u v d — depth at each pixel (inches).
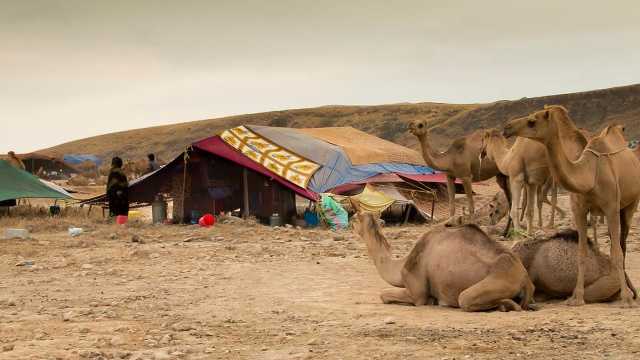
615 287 381.4
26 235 774.5
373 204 928.9
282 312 389.1
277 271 544.1
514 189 729.6
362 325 344.5
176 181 1000.2
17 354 301.6
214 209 988.6
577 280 378.0
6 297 454.9
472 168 847.7
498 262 360.5
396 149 1114.1
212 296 447.5
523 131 358.3
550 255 386.0
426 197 1034.7
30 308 417.1
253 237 790.5
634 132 3435.0
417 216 989.2
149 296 451.2
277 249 672.4
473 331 322.3
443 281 372.5
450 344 301.7
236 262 593.6
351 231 855.7
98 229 883.4
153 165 1099.3
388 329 332.5
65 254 657.6
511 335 313.0
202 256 629.9
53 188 1062.4
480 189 1295.5
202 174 991.0
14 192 1006.4
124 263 599.8
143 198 1022.4
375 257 399.9
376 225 402.6
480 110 4224.9
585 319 339.0
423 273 382.3
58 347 315.3
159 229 885.8
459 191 1138.0
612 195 374.0
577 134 382.6
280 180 954.1
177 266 578.6
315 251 655.8
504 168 750.5
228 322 366.9
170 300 436.5
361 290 456.8
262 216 973.8
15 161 1106.7
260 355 296.5
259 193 978.7
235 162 973.2
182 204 991.0
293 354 295.6
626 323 328.5
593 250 384.5
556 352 286.0
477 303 359.3
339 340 317.1
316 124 5014.8
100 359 293.7
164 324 362.3
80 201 1066.1
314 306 403.5
